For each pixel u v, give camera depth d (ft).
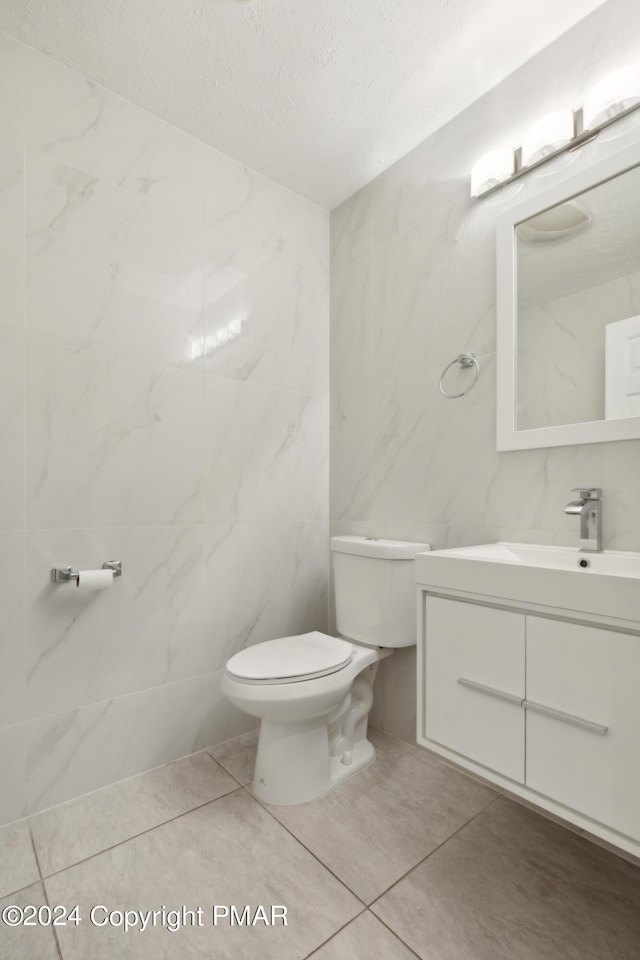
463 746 4.03
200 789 5.24
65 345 5.08
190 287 6.04
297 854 4.28
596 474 4.52
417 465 6.17
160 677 5.72
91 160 5.29
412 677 6.16
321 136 6.11
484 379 5.45
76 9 4.47
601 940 3.48
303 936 3.50
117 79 5.27
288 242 7.09
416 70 5.16
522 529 5.06
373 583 5.78
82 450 5.18
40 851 4.29
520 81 5.16
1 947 3.40
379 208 6.80
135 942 3.45
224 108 5.66
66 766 5.02
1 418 4.69
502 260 5.19
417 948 3.42
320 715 5.05
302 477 7.19
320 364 7.46
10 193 4.78
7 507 4.72
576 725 3.28
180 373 5.94
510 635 3.70
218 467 6.27
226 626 6.32
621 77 4.23
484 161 5.22
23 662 4.78
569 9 4.54
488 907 3.75
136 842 4.41
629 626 3.03
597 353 4.55
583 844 4.45
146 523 5.63
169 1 4.40
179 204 5.97
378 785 5.32
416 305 6.24
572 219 4.74
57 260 5.05
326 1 4.40
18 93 4.83
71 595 5.08
